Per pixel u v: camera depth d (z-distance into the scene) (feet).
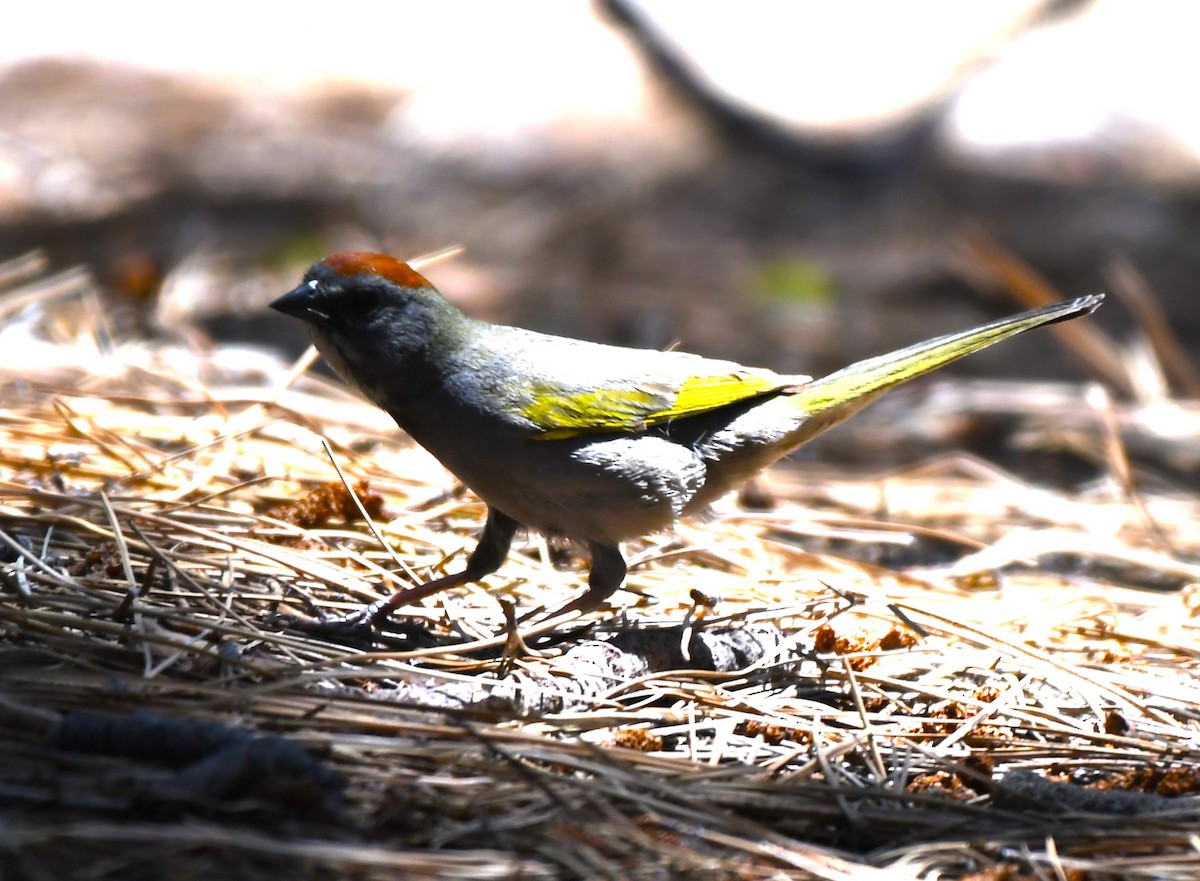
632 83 106.11
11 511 30.01
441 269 73.51
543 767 22.22
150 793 19.15
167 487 33.78
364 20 116.57
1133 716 27.09
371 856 18.81
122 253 70.33
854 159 97.25
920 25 111.86
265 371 44.62
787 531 40.09
